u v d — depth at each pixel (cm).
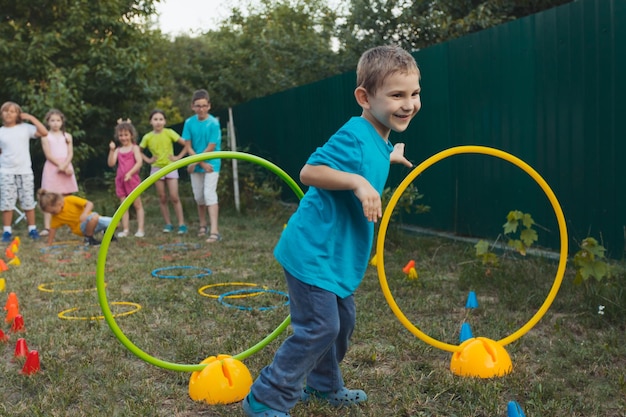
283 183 1138
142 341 388
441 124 728
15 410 291
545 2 958
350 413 285
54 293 526
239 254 708
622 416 276
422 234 748
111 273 609
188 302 481
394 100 260
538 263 544
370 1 1209
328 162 255
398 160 318
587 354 346
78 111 1368
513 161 353
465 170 694
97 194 1522
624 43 506
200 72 2097
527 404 286
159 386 321
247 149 1167
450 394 301
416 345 365
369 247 271
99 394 308
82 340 388
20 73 1470
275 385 260
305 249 257
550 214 587
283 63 1611
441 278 538
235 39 2005
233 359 314
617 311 405
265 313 446
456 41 696
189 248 758
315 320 255
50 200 761
